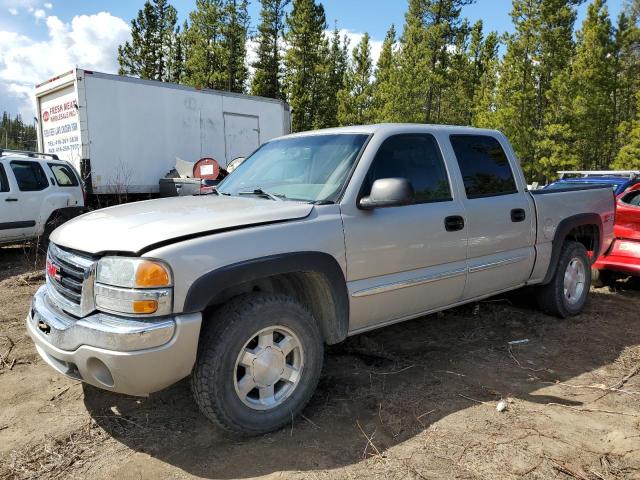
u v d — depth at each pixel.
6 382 3.68
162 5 42.06
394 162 3.67
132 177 11.17
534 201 4.62
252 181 3.94
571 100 31.33
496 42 46.25
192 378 2.78
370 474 2.62
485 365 4.02
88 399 3.42
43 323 2.96
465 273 4.01
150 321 2.53
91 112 10.45
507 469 2.67
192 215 2.95
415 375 3.80
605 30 32.97
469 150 4.28
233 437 2.95
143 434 2.99
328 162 3.61
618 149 37.25
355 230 3.27
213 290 2.64
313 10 38.06
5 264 8.45
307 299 3.34
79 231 2.94
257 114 13.63
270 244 2.87
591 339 4.63
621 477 2.62
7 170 8.59
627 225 6.16
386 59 36.19
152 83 11.36
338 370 3.86
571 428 3.09
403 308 3.67
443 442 2.92
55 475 2.61
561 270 5.00
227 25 37.56
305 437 2.95
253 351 2.89
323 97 40.06
